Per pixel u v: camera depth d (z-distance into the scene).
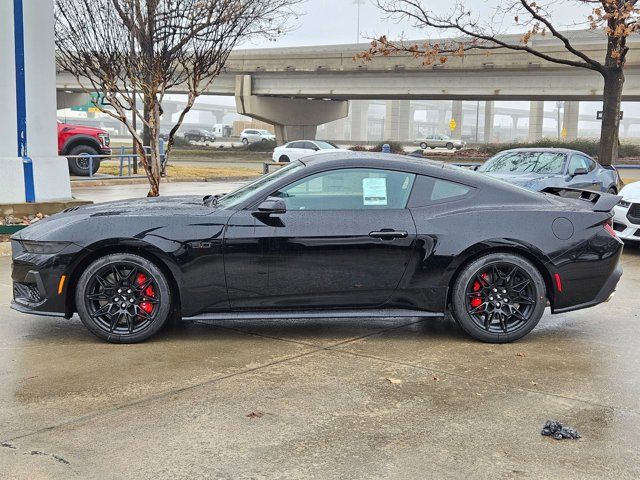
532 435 3.95
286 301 5.66
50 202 11.45
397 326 6.34
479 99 54.56
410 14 17.89
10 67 11.29
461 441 3.86
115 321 5.60
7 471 3.44
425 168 5.87
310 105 67.69
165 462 3.56
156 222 5.56
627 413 4.29
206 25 12.98
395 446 3.78
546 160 13.18
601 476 3.47
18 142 11.44
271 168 33.06
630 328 6.36
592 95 45.09
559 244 5.71
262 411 4.24
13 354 5.34
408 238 5.63
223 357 5.32
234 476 3.42
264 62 59.31
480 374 5.00
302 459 3.61
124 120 13.73
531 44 47.91
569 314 6.88
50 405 4.29
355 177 5.77
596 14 16.72
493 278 5.76
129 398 4.43
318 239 5.57
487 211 5.75
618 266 6.00
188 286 5.56
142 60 13.34
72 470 3.46
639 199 10.41
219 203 5.95
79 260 5.52
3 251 9.72
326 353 5.46
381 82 54.44
